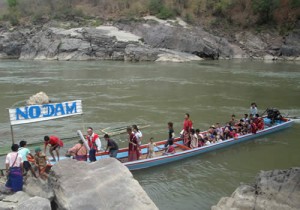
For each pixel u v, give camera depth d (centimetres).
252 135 1866
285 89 3306
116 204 895
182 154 1571
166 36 6019
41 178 1080
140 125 2106
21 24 7162
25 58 6119
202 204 1209
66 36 5984
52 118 1462
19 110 1393
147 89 3219
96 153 1450
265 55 6322
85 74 4119
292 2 6681
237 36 6625
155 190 1312
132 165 1433
